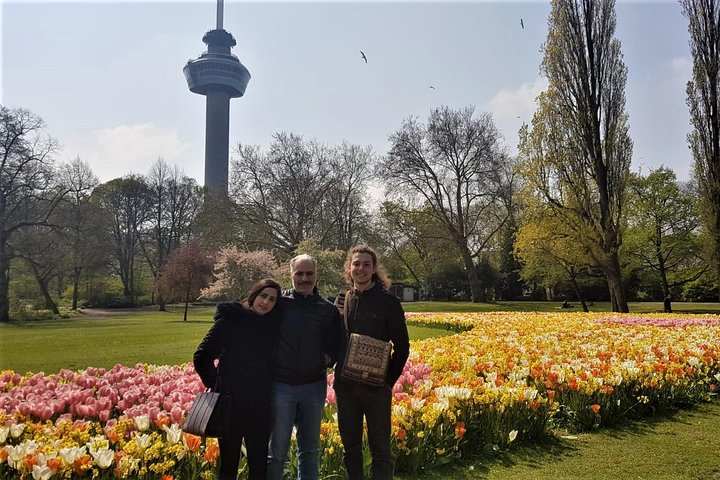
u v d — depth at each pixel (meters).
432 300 56.16
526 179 31.83
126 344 15.28
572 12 30.70
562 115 30.52
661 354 8.73
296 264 4.18
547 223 30.03
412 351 9.42
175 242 57.00
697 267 39.16
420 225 49.03
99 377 7.42
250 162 41.12
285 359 4.01
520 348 9.27
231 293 32.59
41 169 36.75
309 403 4.04
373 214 45.97
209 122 133.25
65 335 19.25
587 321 17.66
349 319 4.09
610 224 29.47
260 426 3.90
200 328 22.30
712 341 10.76
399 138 43.75
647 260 40.28
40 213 40.62
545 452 5.41
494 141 43.00
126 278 57.62
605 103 30.00
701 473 4.81
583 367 7.29
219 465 4.27
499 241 54.16
